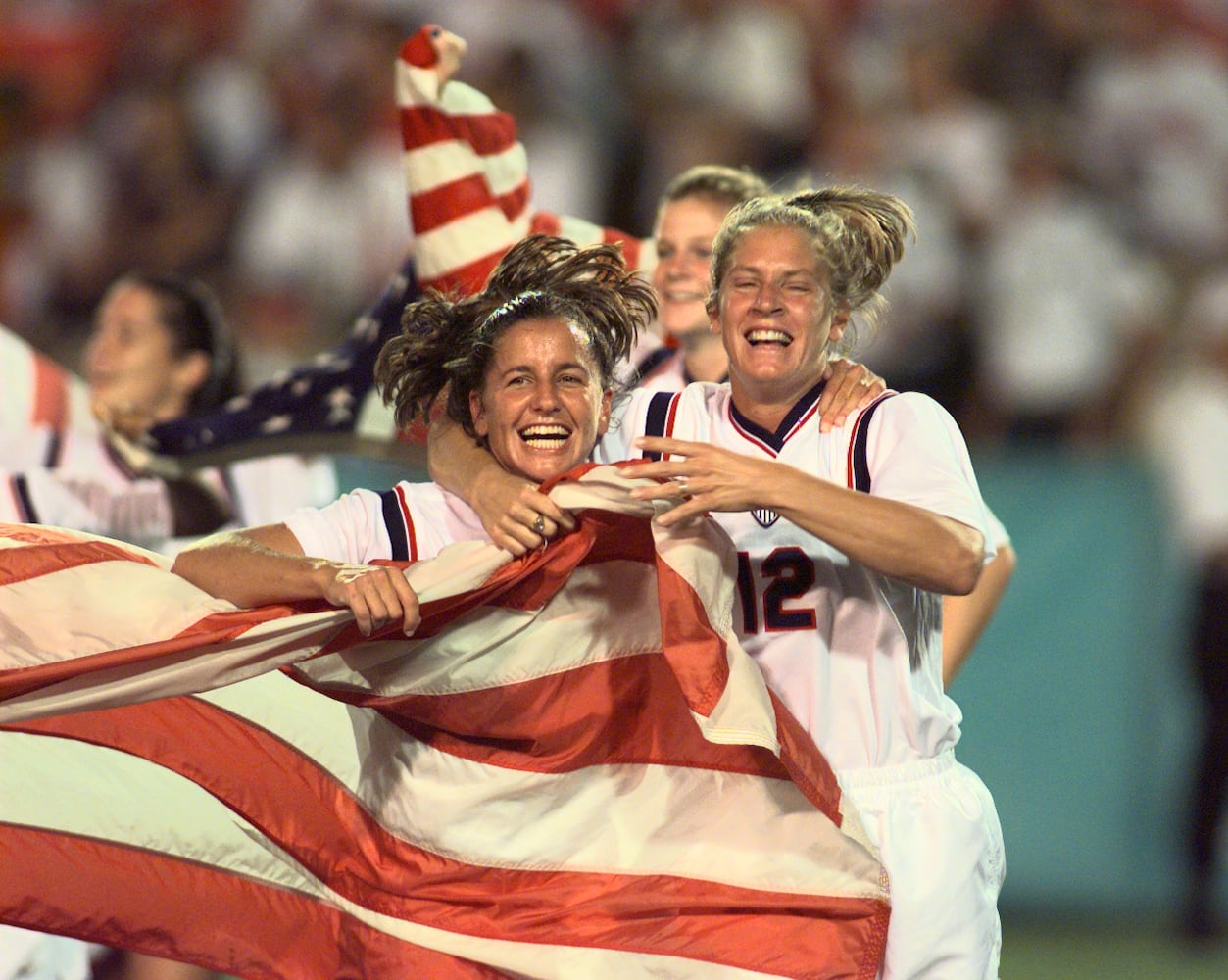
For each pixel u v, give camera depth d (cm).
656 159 2817
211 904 1051
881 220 1030
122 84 3244
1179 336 2520
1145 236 2695
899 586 1011
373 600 931
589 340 1004
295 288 2906
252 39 3164
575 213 2784
